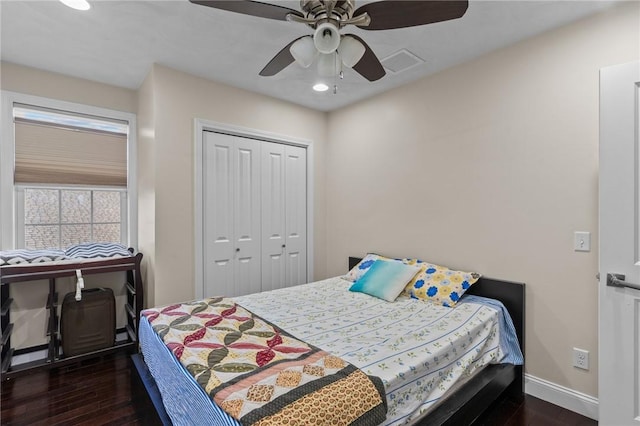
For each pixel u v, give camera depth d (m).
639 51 1.79
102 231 3.08
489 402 1.83
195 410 1.19
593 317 1.96
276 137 3.37
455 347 1.73
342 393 1.14
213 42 2.28
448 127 2.66
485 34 2.15
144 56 2.48
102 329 2.73
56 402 2.09
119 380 2.36
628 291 1.65
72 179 2.91
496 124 2.37
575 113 2.01
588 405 1.96
